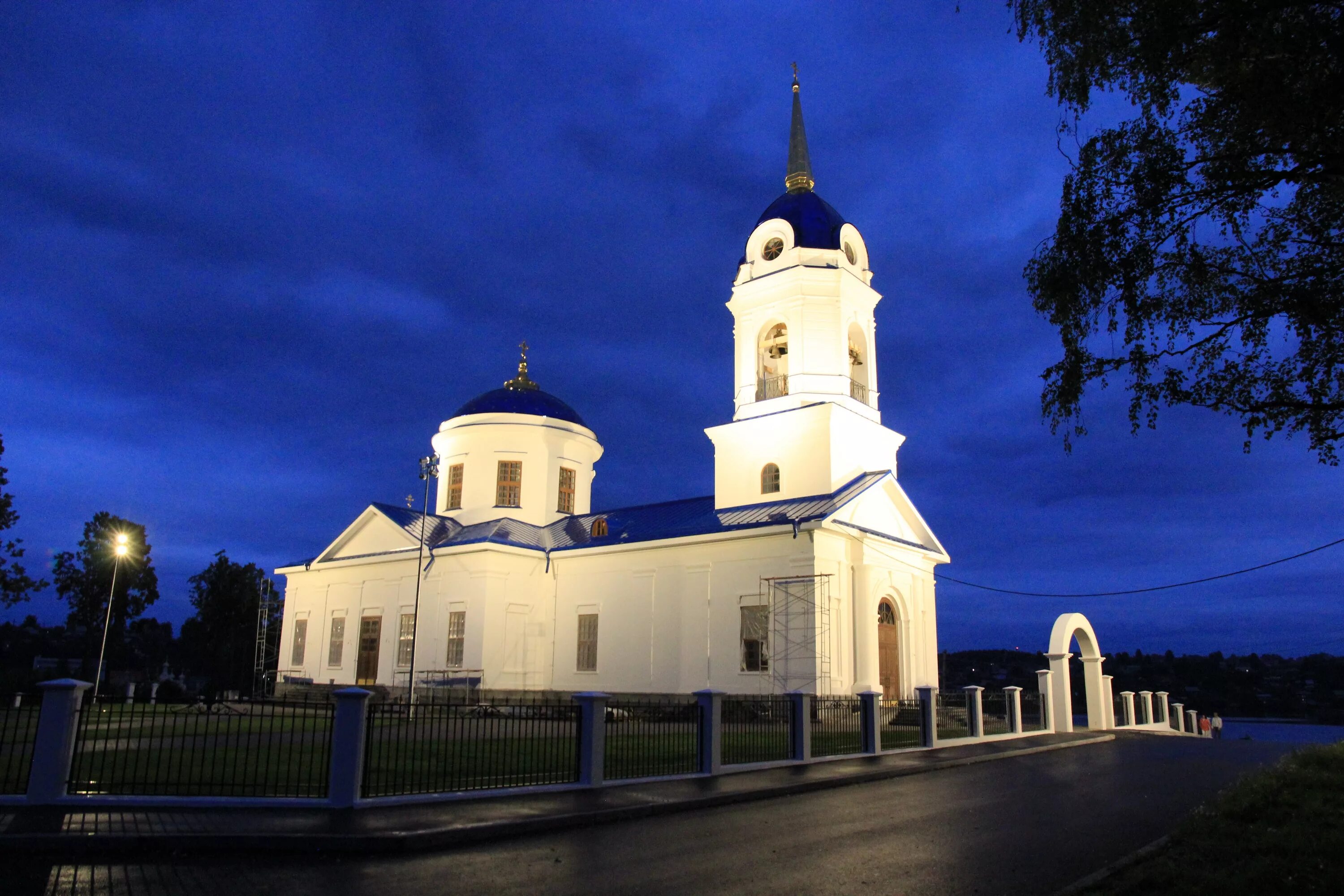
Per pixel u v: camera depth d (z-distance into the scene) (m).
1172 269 10.12
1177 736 32.50
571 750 18.97
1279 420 10.48
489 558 35.38
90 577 60.22
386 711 12.97
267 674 46.28
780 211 35.84
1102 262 10.08
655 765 17.03
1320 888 7.61
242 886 8.46
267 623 56.47
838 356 33.34
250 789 13.02
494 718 15.51
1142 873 8.46
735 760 18.08
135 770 12.14
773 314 34.47
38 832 9.86
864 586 30.62
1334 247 10.11
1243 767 20.16
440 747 18.67
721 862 9.68
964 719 30.47
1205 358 10.44
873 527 32.31
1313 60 8.88
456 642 35.72
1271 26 8.80
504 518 40.38
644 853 10.18
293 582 44.38
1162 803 14.44
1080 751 24.39
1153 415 10.59
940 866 9.55
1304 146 9.43
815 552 29.02
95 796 11.58
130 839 9.77
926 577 34.75
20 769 12.48
